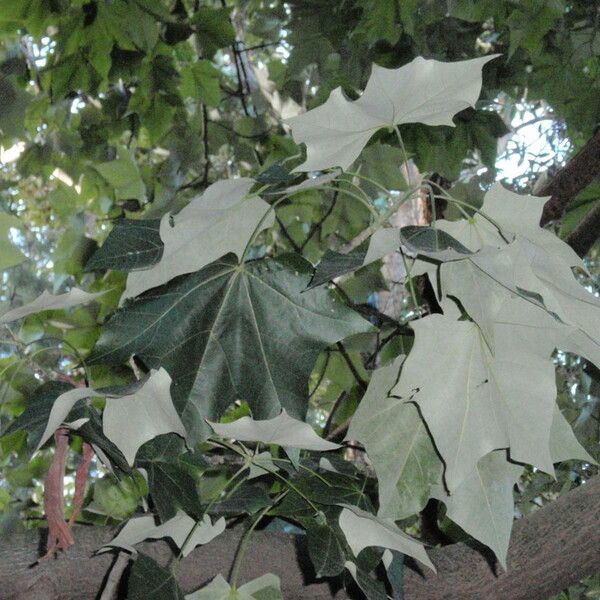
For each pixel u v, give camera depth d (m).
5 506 1.54
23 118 1.93
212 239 0.75
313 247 2.11
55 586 0.85
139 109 2.06
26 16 1.81
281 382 0.74
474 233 0.75
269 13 2.40
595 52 2.14
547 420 0.70
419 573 0.93
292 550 0.93
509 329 0.71
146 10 1.84
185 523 0.80
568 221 1.88
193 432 0.72
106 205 2.17
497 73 2.14
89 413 0.75
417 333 0.71
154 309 0.75
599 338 0.72
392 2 1.87
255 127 2.32
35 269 2.03
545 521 0.94
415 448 0.76
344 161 0.70
